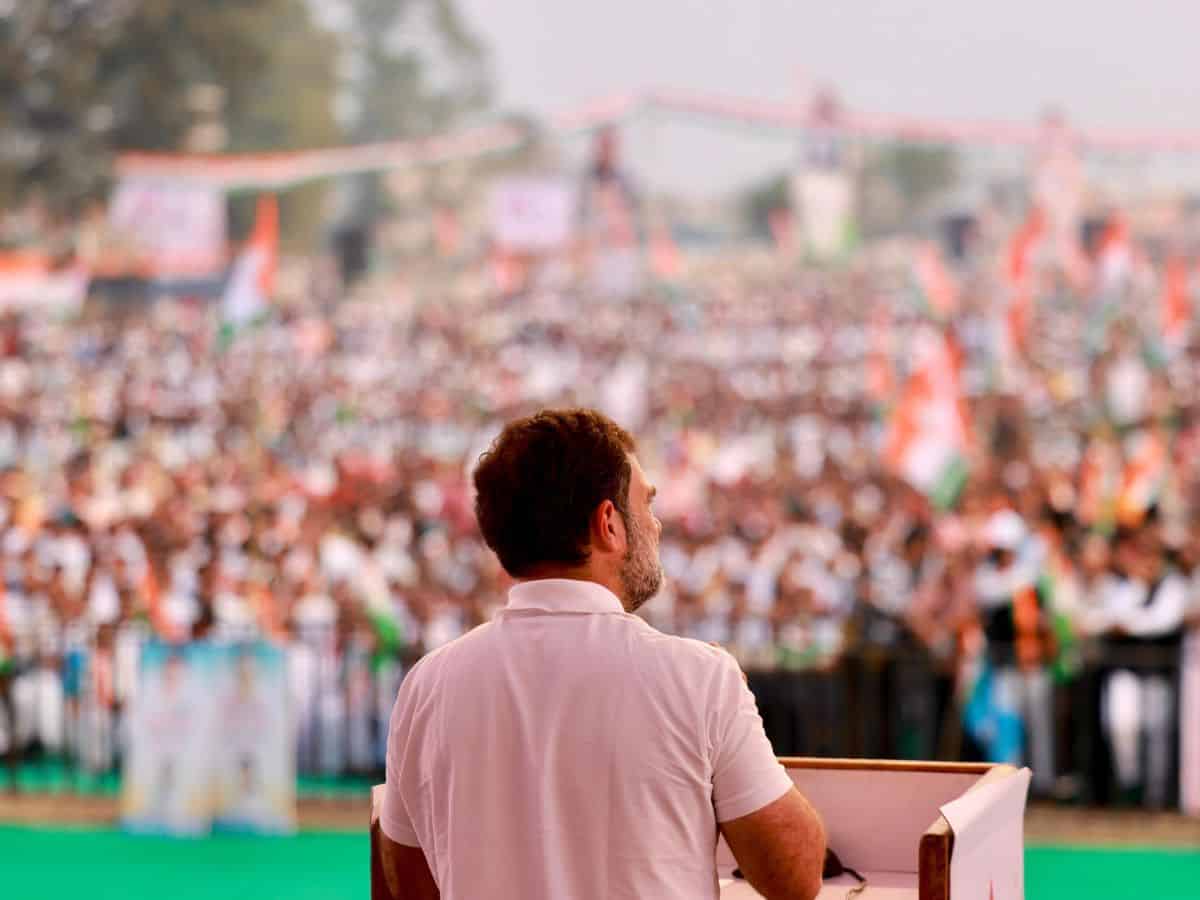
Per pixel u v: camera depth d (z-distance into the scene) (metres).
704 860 2.19
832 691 8.16
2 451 17.39
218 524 10.84
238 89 31.64
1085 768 8.14
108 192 29.72
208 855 7.62
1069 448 15.76
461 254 32.03
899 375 20.97
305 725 8.98
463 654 2.33
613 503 2.35
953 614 8.38
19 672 9.27
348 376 20.66
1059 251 28.36
